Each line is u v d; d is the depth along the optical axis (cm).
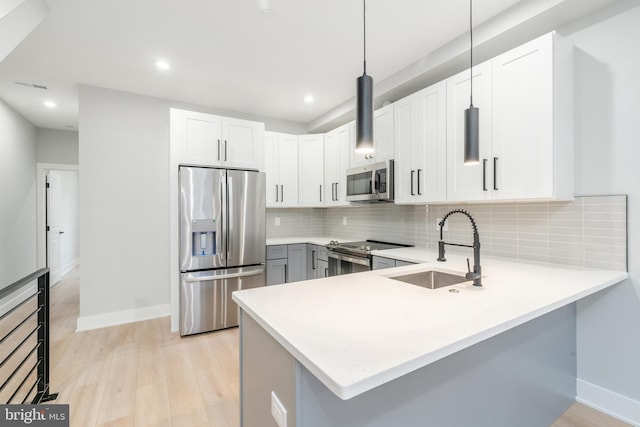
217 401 202
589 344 198
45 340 201
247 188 336
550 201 213
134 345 285
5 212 372
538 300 130
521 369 159
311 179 418
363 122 129
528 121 193
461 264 214
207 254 315
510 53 201
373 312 116
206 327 314
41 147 478
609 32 187
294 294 141
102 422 181
